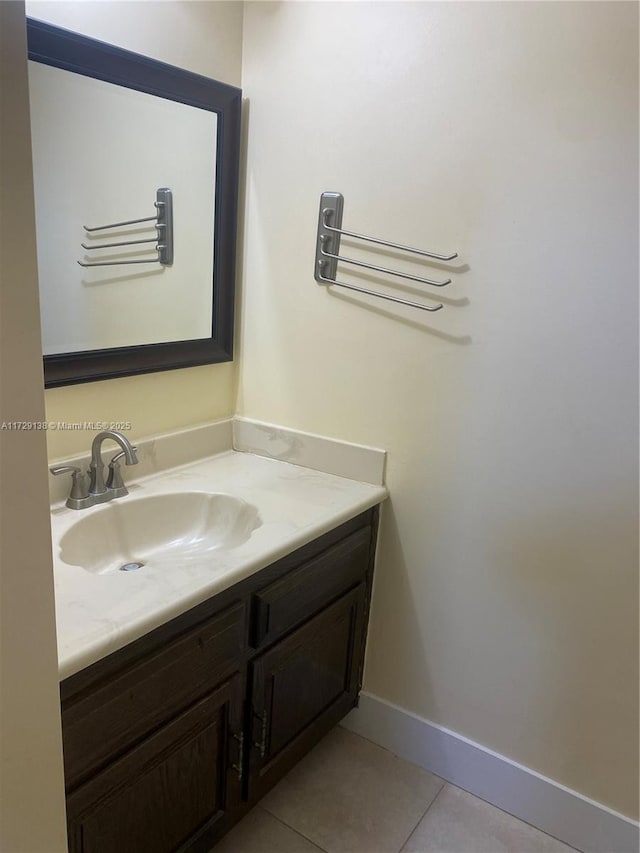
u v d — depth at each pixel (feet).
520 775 5.55
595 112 4.26
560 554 5.03
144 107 4.89
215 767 4.48
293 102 5.47
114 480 5.10
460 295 5.02
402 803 5.69
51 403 4.79
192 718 4.09
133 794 3.79
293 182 5.63
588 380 4.64
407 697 6.08
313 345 5.87
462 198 4.86
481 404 5.11
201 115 5.37
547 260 4.62
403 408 5.50
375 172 5.20
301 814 5.51
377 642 6.15
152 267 5.30
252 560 4.25
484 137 4.68
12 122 1.97
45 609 2.45
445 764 5.94
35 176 4.30
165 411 5.78
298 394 6.07
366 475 5.81
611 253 4.39
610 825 5.21
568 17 4.23
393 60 4.93
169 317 5.58
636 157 4.18
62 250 4.58
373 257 5.36
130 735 3.66
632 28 4.04
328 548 5.17
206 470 5.97
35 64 4.13
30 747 2.53
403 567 5.84
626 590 4.81
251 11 5.53
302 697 5.30
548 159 4.48
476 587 5.48
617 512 4.73
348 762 6.13
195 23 5.17
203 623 4.02
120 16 4.61
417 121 4.93
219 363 6.21
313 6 5.19
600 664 5.04
